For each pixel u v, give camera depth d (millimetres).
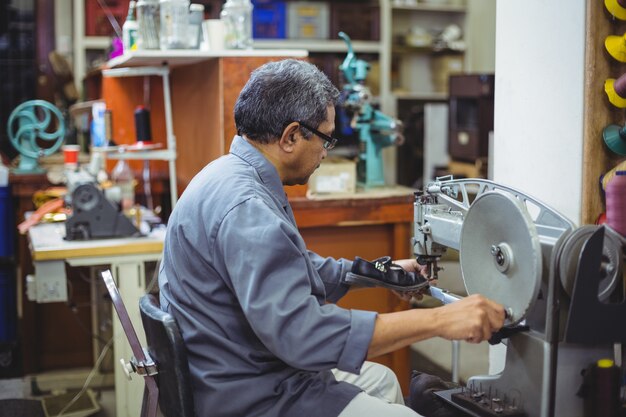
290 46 5773
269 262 1660
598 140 1981
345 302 3232
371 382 2105
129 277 3055
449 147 5250
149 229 3307
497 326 1633
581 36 1985
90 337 4051
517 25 2186
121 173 3590
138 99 4168
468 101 5082
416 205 2031
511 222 1597
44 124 4121
